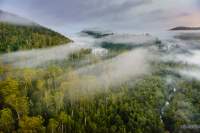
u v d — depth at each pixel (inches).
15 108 4165.8
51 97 4877.0
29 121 3863.2
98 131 4256.9
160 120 5383.9
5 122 3806.6
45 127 3976.4
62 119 4274.1
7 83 4963.1
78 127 4207.7
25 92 5000.0
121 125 4569.4
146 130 4677.7
